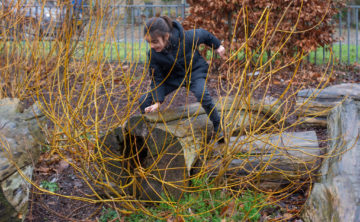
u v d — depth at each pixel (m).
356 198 2.31
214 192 3.14
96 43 2.96
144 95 3.77
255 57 7.53
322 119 4.64
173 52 3.46
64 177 3.73
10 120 3.23
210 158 3.40
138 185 3.16
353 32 13.31
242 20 6.91
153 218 3.00
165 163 3.20
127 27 8.94
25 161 2.87
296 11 6.83
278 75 6.74
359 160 2.74
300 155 3.35
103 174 3.39
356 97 4.55
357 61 8.02
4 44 4.09
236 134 3.97
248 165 3.33
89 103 3.03
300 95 4.80
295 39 7.00
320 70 7.13
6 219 2.48
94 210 3.25
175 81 3.66
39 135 3.54
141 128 3.21
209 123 3.65
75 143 2.83
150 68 3.64
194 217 2.94
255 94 5.66
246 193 3.23
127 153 3.35
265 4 6.77
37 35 3.74
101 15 2.97
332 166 2.88
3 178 2.47
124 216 3.07
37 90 3.07
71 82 5.33
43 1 3.78
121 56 7.98
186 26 7.21
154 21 3.27
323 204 2.64
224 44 6.99
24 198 2.67
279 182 3.35
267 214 3.10
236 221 2.91
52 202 3.31
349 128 3.31
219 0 6.78
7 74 4.06
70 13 3.90
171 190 3.24
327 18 7.10
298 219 3.01
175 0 9.00
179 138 3.22
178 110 3.75
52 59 4.27
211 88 6.23
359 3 14.12
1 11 4.03
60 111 4.04
